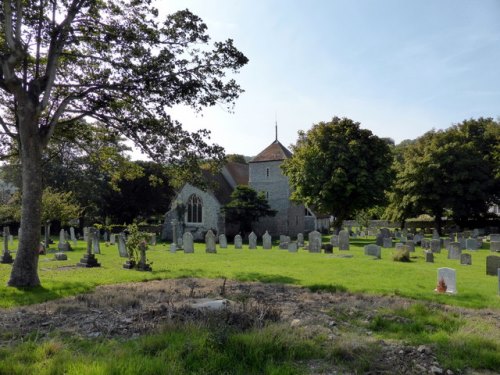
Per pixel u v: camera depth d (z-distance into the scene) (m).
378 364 5.87
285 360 5.91
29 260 12.95
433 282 14.35
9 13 12.05
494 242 29.53
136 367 5.20
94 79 16.09
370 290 12.40
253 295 11.16
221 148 16.27
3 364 5.37
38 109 13.02
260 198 45.25
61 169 47.38
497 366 5.99
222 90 15.16
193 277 15.54
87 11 14.53
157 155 15.98
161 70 14.37
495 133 53.38
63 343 6.44
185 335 6.42
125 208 54.06
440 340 6.91
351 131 40.06
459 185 47.62
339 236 29.44
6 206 42.66
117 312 8.61
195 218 47.72
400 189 50.81
